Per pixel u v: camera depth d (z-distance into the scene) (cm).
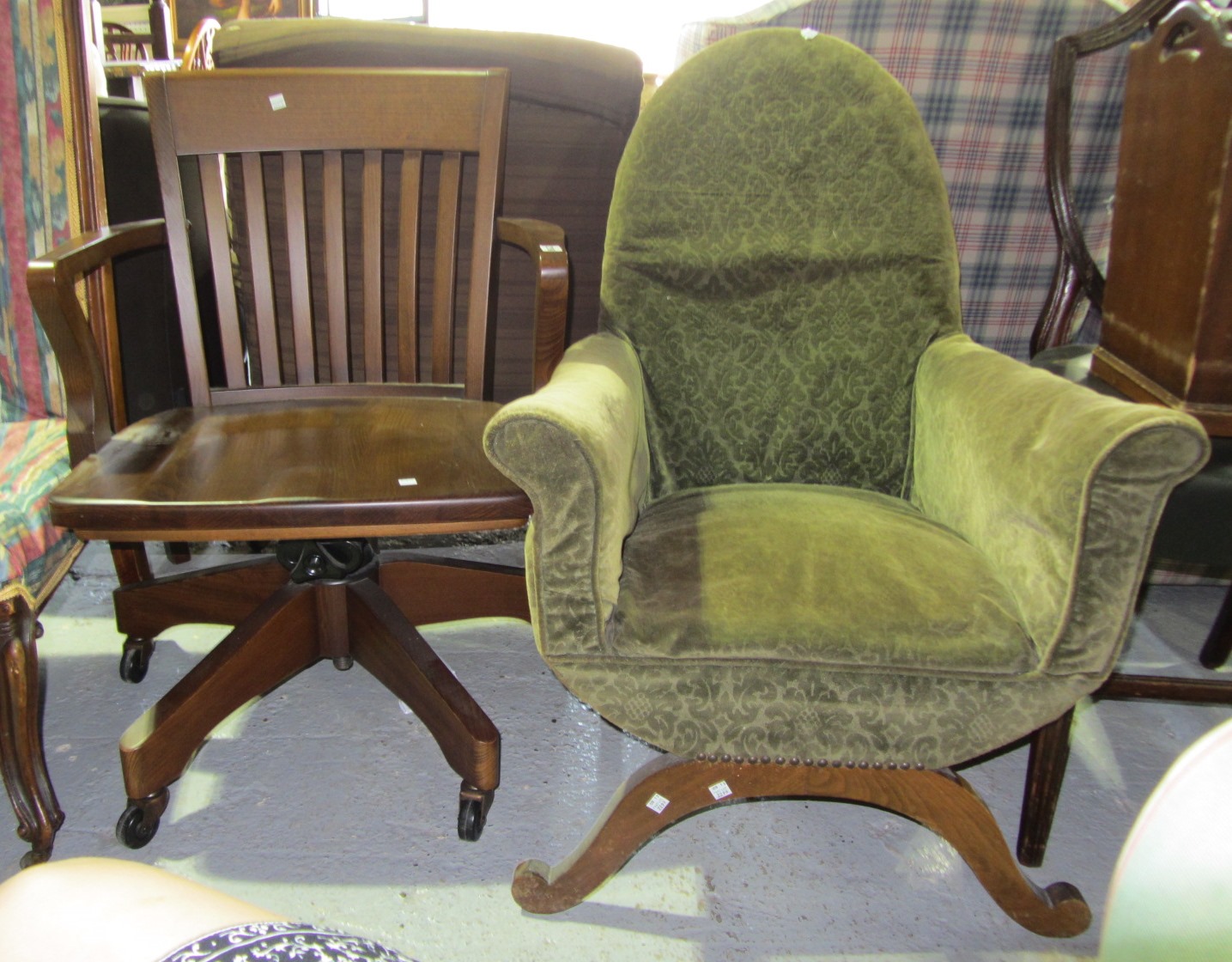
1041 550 93
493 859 118
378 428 121
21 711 103
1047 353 152
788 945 107
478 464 108
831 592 96
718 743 95
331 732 142
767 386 135
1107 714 152
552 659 94
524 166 147
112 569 191
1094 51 147
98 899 44
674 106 131
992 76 155
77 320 111
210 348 182
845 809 129
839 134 130
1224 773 41
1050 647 92
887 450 135
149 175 166
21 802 107
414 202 132
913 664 91
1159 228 116
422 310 159
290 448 112
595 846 105
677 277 133
